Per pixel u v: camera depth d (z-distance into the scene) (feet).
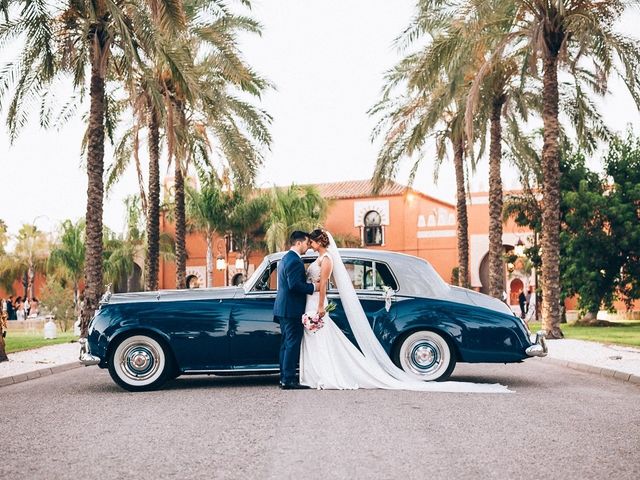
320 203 130.00
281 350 28.78
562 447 17.30
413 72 63.93
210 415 22.36
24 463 16.25
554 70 59.26
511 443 17.76
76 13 54.34
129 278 134.82
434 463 15.64
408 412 22.50
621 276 100.12
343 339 28.76
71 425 21.18
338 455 16.44
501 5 56.90
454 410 22.90
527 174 88.63
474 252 135.03
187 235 150.61
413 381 28.94
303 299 28.73
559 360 40.04
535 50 57.47
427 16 62.64
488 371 36.35
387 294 29.58
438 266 138.41
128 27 53.67
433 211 139.85
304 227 122.11
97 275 55.11
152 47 52.95
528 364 40.52
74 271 132.87
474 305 29.89
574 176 102.01
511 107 76.18
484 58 69.67
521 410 22.93
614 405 24.07
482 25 57.98
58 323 85.25
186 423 21.02
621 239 95.40
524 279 129.08
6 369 38.06
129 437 19.07
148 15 52.90
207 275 138.92
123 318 29.17
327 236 29.19
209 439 18.57
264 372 30.30
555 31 58.08
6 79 56.34
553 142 59.57
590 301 96.99
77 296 134.00
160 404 25.04
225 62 68.28
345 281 29.22
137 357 29.40
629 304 101.24
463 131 77.05
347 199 145.69
